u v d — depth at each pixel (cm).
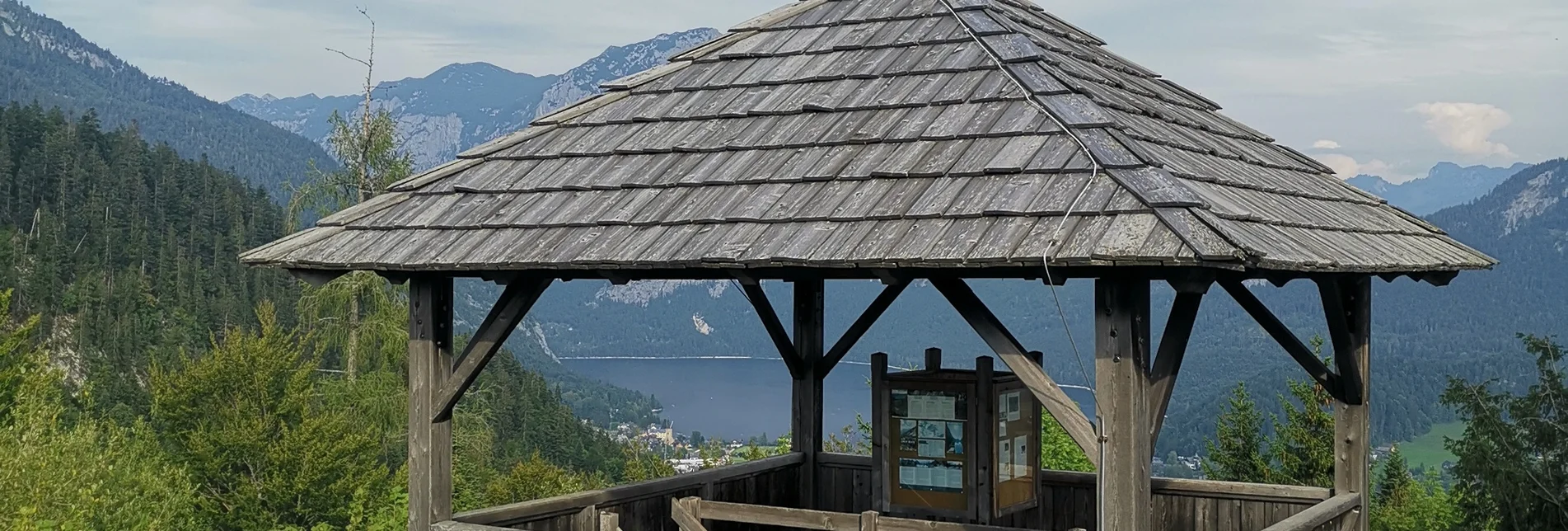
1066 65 798
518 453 5709
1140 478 580
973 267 570
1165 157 674
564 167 789
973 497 814
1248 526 916
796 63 855
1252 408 2230
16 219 9850
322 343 3170
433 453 761
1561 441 1852
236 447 3519
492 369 6675
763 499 998
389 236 741
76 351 8088
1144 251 526
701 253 630
